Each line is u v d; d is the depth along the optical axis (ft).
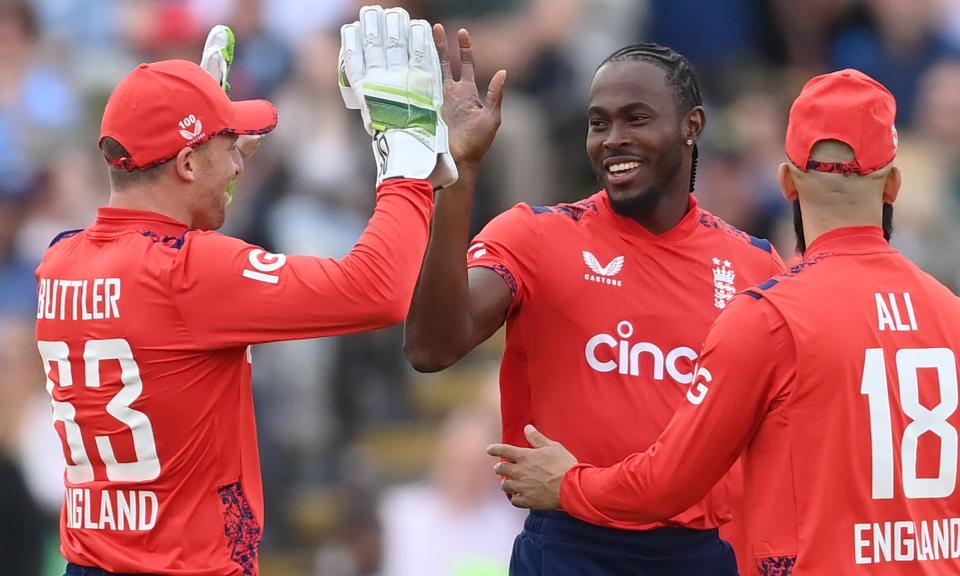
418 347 50.88
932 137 130.62
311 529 109.50
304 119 121.49
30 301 116.57
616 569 52.29
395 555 98.48
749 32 139.13
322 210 116.26
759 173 122.21
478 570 96.02
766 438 46.85
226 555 47.24
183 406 46.65
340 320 46.21
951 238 120.78
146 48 136.46
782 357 46.24
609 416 51.93
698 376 47.14
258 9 131.85
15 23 131.13
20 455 98.07
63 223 121.90
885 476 45.98
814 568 45.93
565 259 52.90
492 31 131.75
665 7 134.72
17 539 95.61
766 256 54.95
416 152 48.01
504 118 121.70
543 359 52.85
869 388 46.06
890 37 137.49
